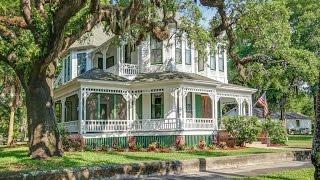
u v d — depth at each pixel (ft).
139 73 110.73
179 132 95.50
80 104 95.61
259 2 72.08
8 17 60.23
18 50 62.08
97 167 48.34
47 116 66.39
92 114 108.99
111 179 49.39
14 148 100.68
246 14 69.36
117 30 62.54
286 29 88.12
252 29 73.77
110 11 61.52
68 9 51.49
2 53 63.82
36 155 64.80
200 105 115.14
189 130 97.25
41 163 58.70
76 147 90.68
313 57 120.06
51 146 66.08
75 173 45.75
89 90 97.50
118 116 110.93
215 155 75.97
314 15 147.43
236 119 102.53
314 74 118.73
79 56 131.95
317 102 31.65
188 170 57.77
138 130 100.89
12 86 138.72
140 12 64.85
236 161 64.95
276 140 108.06
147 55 111.24
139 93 103.60
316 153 31.27
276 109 219.41
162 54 109.60
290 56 115.03
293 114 311.88
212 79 112.78
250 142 104.42
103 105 111.04
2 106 160.35
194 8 76.13
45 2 60.59
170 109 104.32
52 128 66.69
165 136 97.40
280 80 137.39
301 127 306.35
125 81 102.27
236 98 119.03
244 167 63.98
